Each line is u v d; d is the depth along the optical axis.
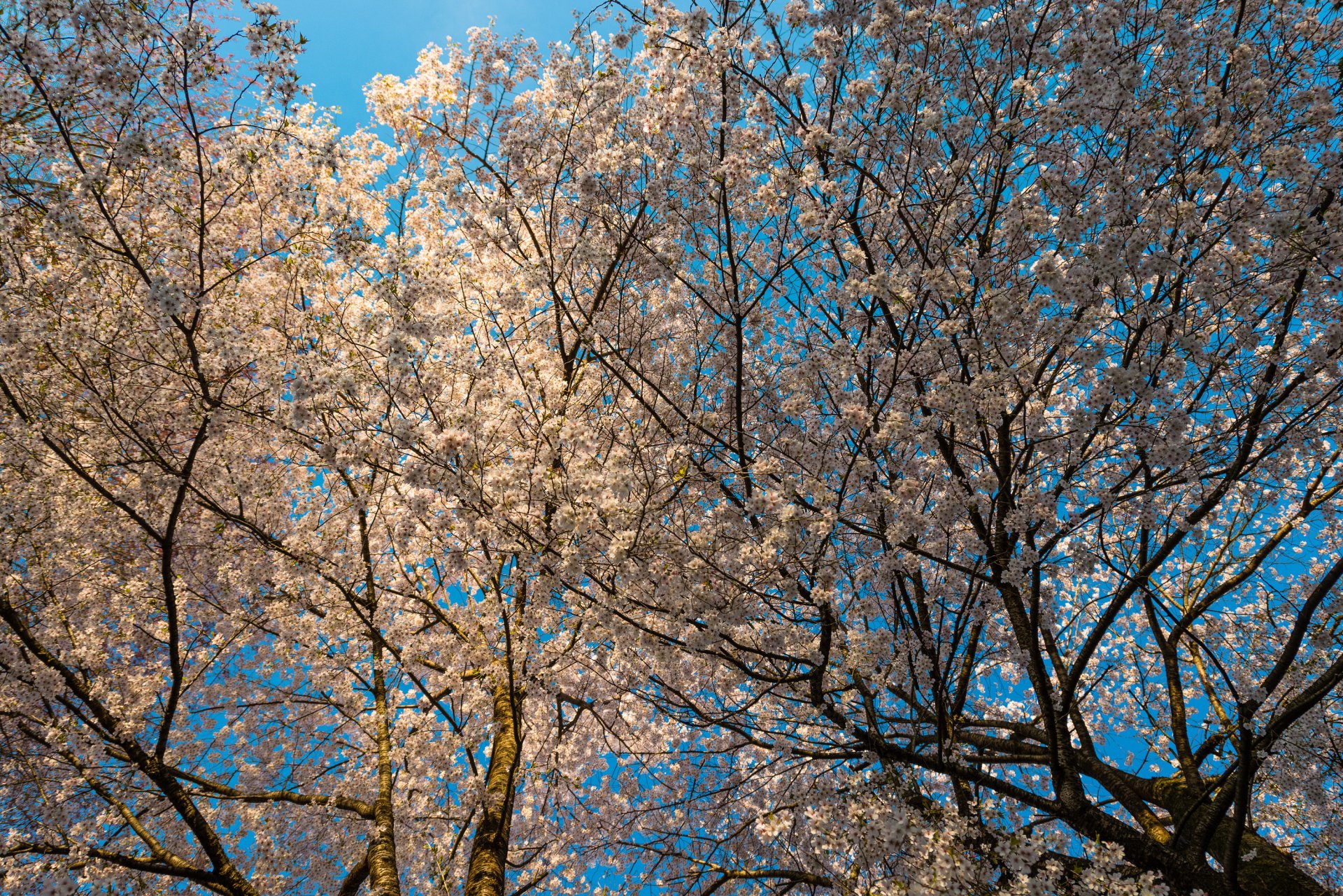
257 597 7.40
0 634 5.73
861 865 5.21
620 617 5.82
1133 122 5.40
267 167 6.49
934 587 6.30
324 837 7.52
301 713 8.14
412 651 7.45
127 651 7.65
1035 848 4.47
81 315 5.91
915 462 6.52
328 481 8.04
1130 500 6.08
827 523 5.12
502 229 6.89
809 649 6.23
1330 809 7.05
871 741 5.93
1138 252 4.59
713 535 5.79
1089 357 4.98
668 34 5.78
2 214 5.34
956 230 6.09
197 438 5.50
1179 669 8.51
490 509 5.72
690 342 7.72
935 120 5.36
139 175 5.15
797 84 5.70
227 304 6.68
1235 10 6.00
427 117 7.59
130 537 7.09
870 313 6.48
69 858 5.30
